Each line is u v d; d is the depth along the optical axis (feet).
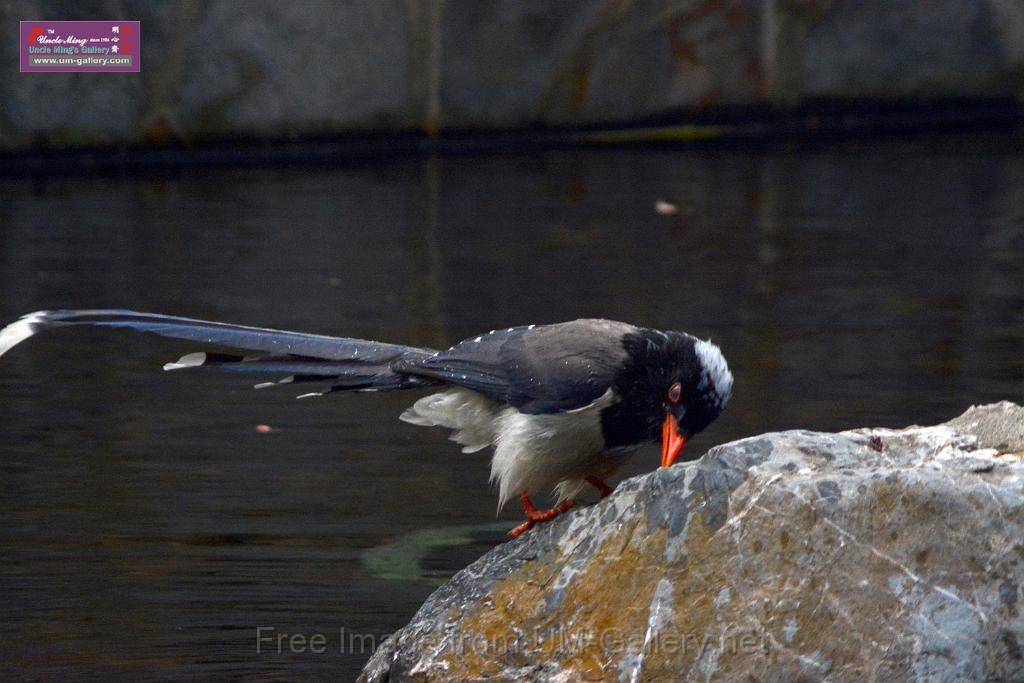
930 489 22.88
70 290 50.83
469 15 77.05
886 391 40.78
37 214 63.62
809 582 22.75
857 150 79.41
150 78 72.59
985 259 56.70
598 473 28.17
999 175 72.74
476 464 36.52
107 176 71.92
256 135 75.10
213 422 39.68
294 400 42.01
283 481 35.04
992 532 22.86
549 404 26.78
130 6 71.56
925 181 71.56
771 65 81.30
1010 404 27.02
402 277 53.57
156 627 27.17
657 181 71.77
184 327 29.60
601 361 26.71
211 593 28.71
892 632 22.44
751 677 22.58
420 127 77.92
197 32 72.79
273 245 58.59
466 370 27.94
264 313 47.96
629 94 80.12
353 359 29.09
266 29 73.61
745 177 72.69
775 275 54.13
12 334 28.86
